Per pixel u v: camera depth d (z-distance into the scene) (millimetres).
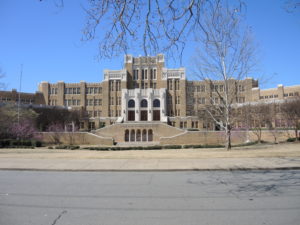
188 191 8312
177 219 5633
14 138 43875
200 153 21141
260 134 42094
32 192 8305
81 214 6020
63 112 70562
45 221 5547
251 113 45906
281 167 12922
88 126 80000
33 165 14555
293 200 7074
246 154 19016
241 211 6145
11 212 6191
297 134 41062
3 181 10297
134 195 7844
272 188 8609
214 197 7516
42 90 87250
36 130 53312
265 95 86000
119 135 56531
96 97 86250
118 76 84812
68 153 22797
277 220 5500
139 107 76188
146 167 13570
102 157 18172
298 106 40094
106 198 7508
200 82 77812
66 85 87375
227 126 26969
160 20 7168
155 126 56844
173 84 82562
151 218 5715
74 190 8578
